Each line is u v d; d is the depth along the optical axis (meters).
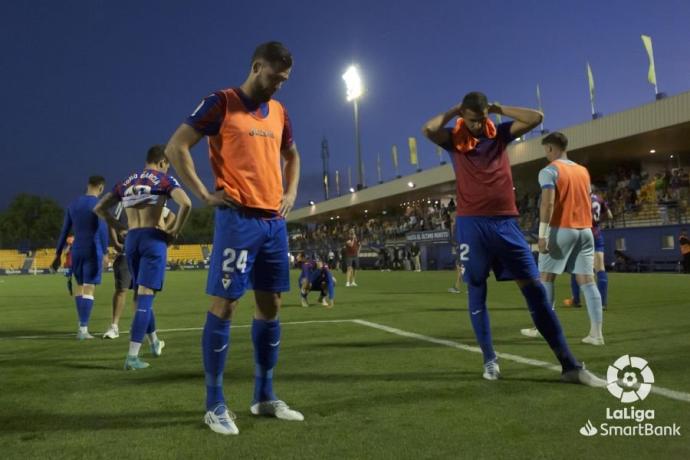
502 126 4.04
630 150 28.14
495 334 6.00
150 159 5.07
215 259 3.00
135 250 4.86
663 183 25.39
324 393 3.53
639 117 24.23
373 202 50.94
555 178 5.25
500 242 3.86
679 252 22.61
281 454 2.46
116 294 6.67
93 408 3.29
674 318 7.02
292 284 19.97
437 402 3.28
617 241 25.25
